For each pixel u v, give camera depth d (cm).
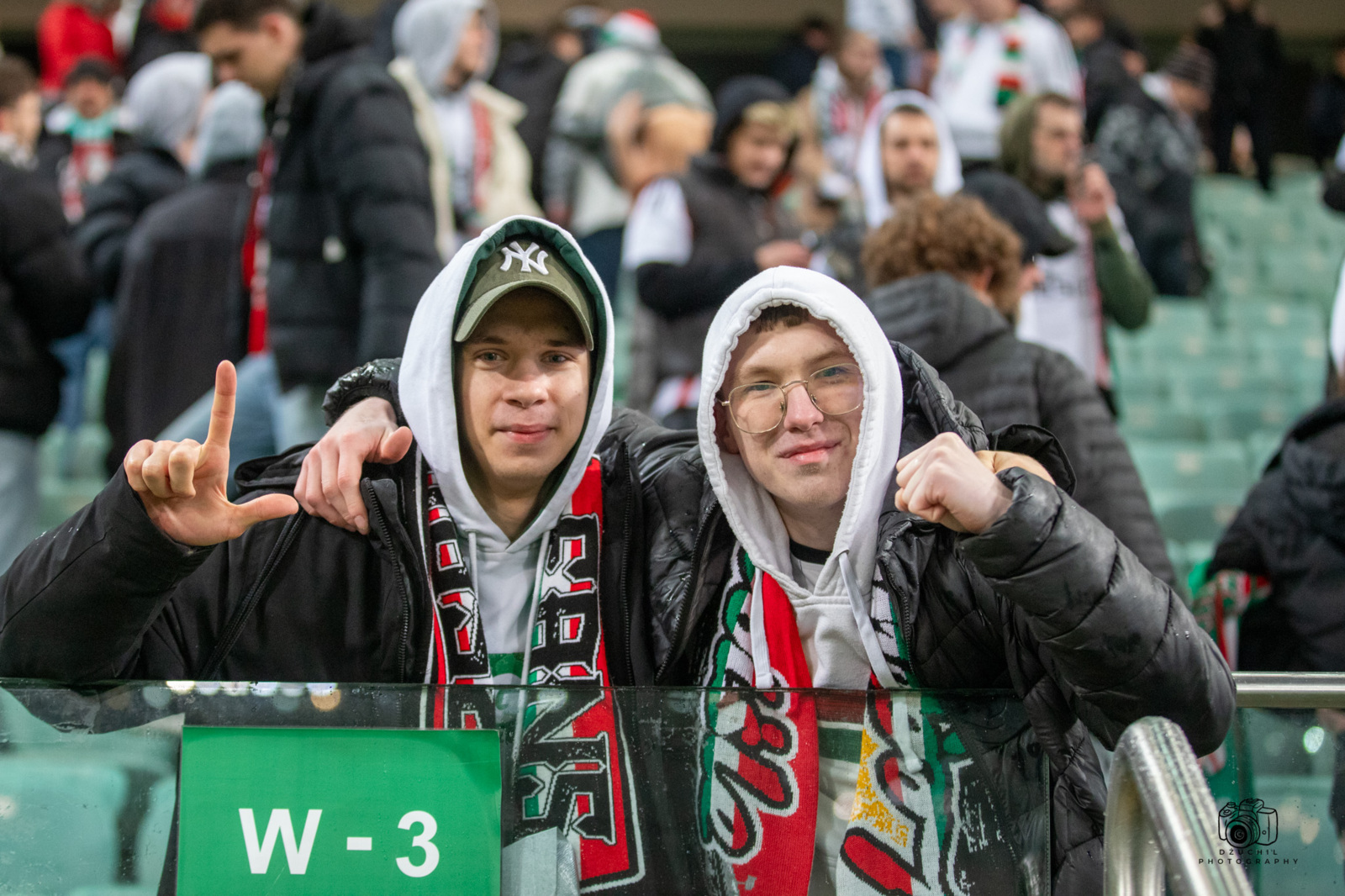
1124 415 637
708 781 175
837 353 185
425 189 364
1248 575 271
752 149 396
